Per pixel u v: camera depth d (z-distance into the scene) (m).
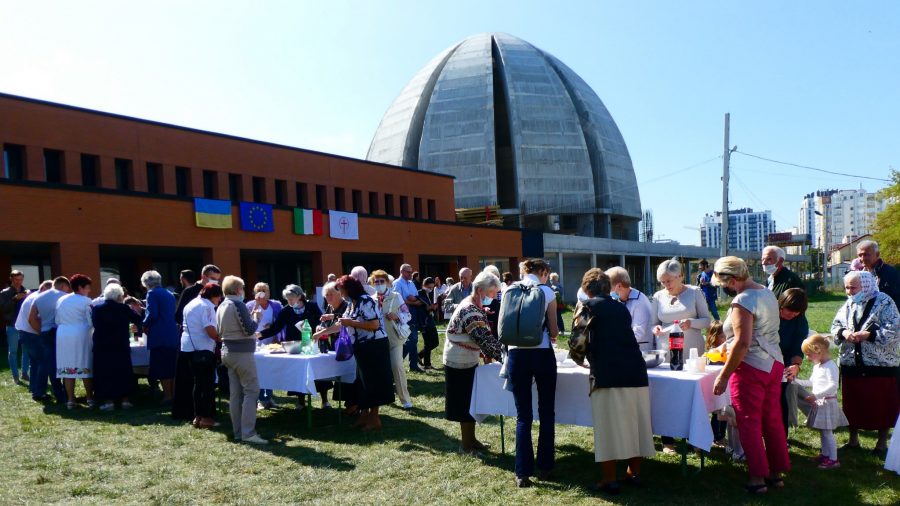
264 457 6.18
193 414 7.94
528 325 5.03
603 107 70.00
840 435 6.62
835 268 77.38
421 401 8.79
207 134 24.92
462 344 6.05
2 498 5.04
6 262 19.94
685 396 5.06
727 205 29.62
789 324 5.91
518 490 5.10
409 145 63.81
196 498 5.05
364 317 7.03
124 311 8.75
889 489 4.93
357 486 5.27
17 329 9.61
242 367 6.73
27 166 19.39
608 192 61.56
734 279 4.93
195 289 8.62
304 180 29.03
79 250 18.41
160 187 23.22
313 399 9.43
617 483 4.99
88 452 6.41
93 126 21.17
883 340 5.61
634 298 6.52
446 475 5.52
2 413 8.34
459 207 59.19
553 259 47.41
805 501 4.73
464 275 11.09
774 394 5.01
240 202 23.42
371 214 30.14
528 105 60.62
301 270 30.58
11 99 19.08
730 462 5.74
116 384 8.55
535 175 58.84
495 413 5.98
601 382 4.85
